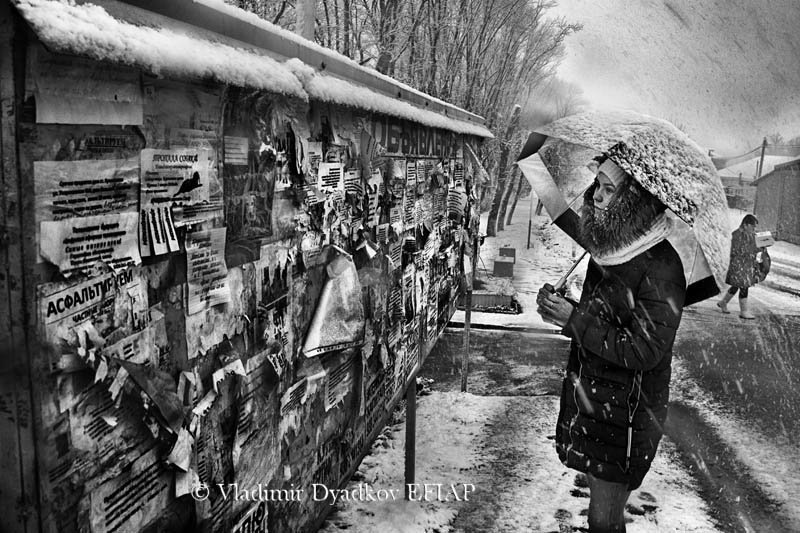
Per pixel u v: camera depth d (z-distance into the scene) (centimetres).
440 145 416
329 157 199
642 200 247
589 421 261
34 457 84
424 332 384
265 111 150
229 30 129
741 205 3102
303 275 181
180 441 117
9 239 80
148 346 108
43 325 84
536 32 1484
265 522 161
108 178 96
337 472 224
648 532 371
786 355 851
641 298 243
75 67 87
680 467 478
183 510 122
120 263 99
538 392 668
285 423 173
